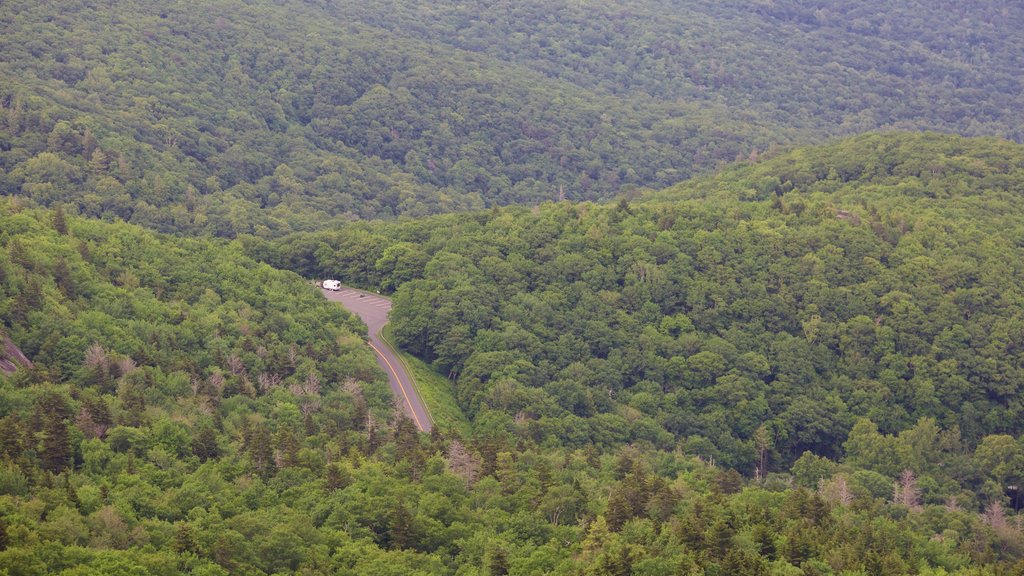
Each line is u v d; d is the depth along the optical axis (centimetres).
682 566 16288
